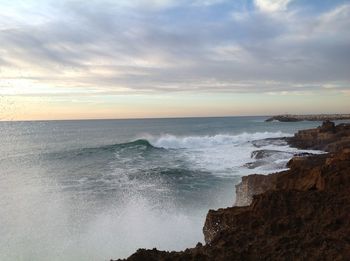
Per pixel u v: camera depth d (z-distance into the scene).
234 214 7.49
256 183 11.59
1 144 45.16
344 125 34.09
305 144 28.25
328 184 7.98
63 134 67.44
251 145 32.56
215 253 5.77
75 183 18.09
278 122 118.44
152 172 20.67
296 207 7.16
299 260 5.16
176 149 33.00
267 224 6.59
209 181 17.67
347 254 5.09
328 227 6.16
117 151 32.59
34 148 39.09
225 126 91.19
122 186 17.05
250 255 5.57
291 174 9.79
